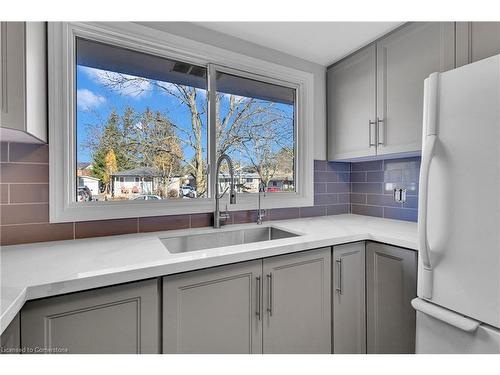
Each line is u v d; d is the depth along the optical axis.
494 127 0.79
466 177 0.86
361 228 1.62
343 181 2.28
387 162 2.03
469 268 0.86
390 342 1.38
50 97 1.22
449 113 0.90
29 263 0.93
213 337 1.04
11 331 0.71
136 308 0.90
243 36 1.73
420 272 1.01
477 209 0.83
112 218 1.38
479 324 0.84
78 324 0.81
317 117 2.13
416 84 1.50
